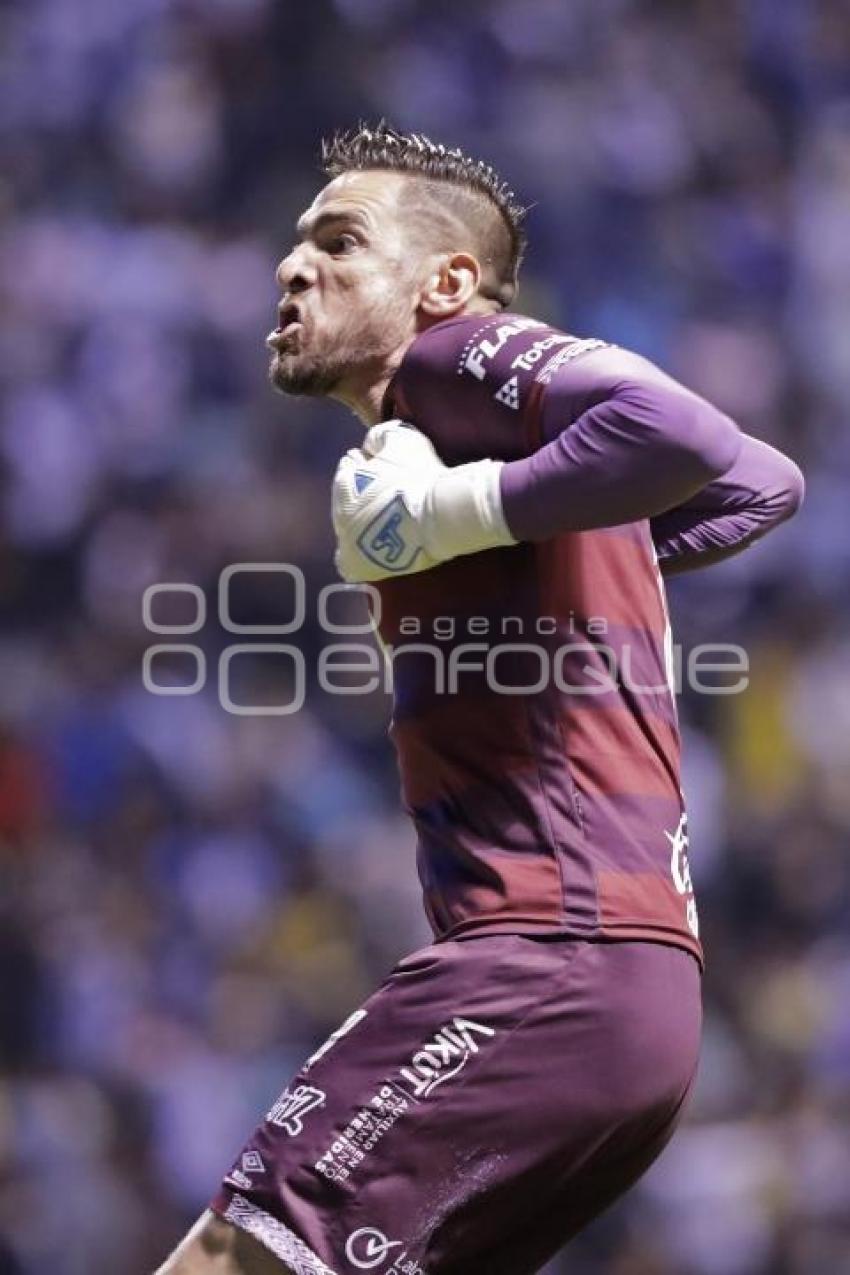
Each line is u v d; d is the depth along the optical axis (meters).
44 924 36.81
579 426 11.75
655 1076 12.16
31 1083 35.25
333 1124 12.05
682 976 12.38
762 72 56.44
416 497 12.16
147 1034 36.31
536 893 12.22
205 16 53.12
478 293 13.52
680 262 51.69
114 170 50.97
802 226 53.31
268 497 43.91
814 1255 35.25
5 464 45.19
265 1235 11.88
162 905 38.38
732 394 49.41
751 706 43.19
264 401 46.78
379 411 13.34
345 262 13.33
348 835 39.84
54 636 42.81
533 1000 12.03
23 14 53.88
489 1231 12.17
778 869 40.03
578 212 51.50
